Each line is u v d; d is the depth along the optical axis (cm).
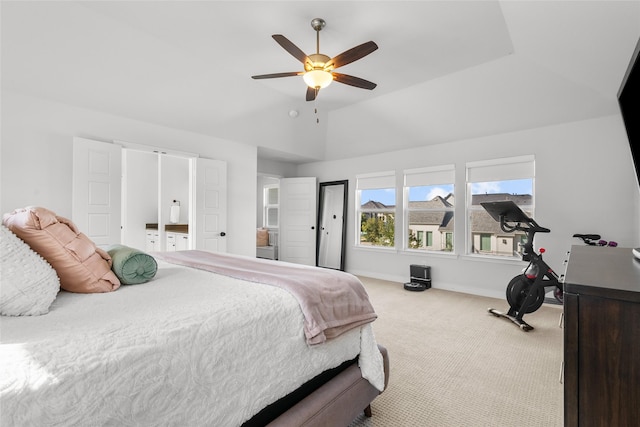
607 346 60
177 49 329
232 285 142
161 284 143
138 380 78
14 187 290
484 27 283
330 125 564
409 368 229
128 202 550
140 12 271
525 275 334
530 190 419
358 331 159
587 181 371
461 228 468
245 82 405
